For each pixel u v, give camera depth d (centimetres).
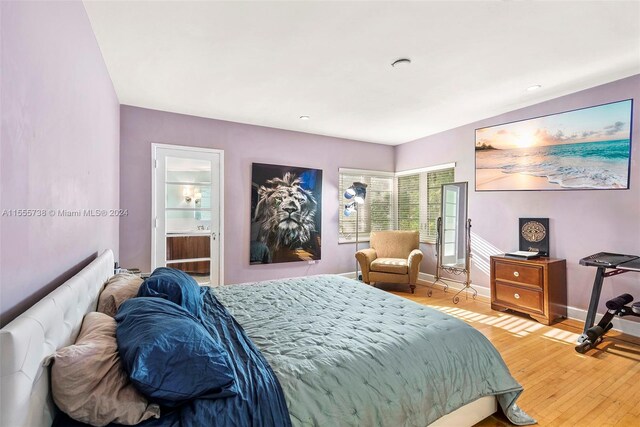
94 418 90
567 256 334
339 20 201
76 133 164
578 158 324
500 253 396
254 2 183
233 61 255
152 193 373
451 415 154
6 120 89
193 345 108
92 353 96
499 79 291
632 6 187
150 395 97
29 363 77
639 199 284
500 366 170
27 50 104
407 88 312
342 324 174
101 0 179
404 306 207
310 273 492
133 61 253
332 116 402
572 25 206
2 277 86
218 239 414
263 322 176
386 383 133
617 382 214
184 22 202
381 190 568
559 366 236
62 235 140
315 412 115
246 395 109
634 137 286
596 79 293
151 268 372
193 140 398
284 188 463
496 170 401
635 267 245
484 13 194
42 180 117
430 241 507
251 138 439
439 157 484
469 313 355
